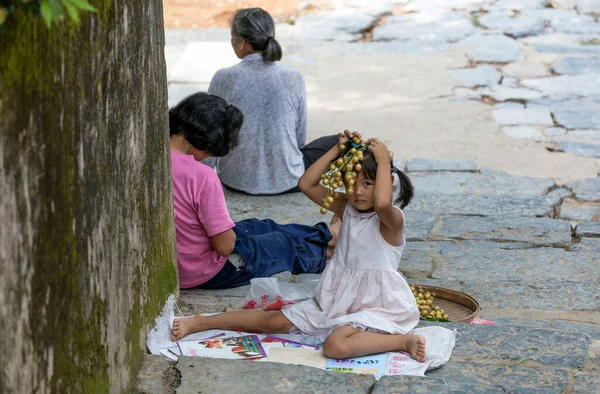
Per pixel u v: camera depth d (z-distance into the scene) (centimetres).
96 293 432
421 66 1559
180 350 538
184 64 1551
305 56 1631
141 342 518
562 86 1427
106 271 446
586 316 670
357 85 1457
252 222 738
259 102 943
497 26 1809
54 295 386
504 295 709
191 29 1827
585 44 1678
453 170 1066
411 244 834
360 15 1916
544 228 869
